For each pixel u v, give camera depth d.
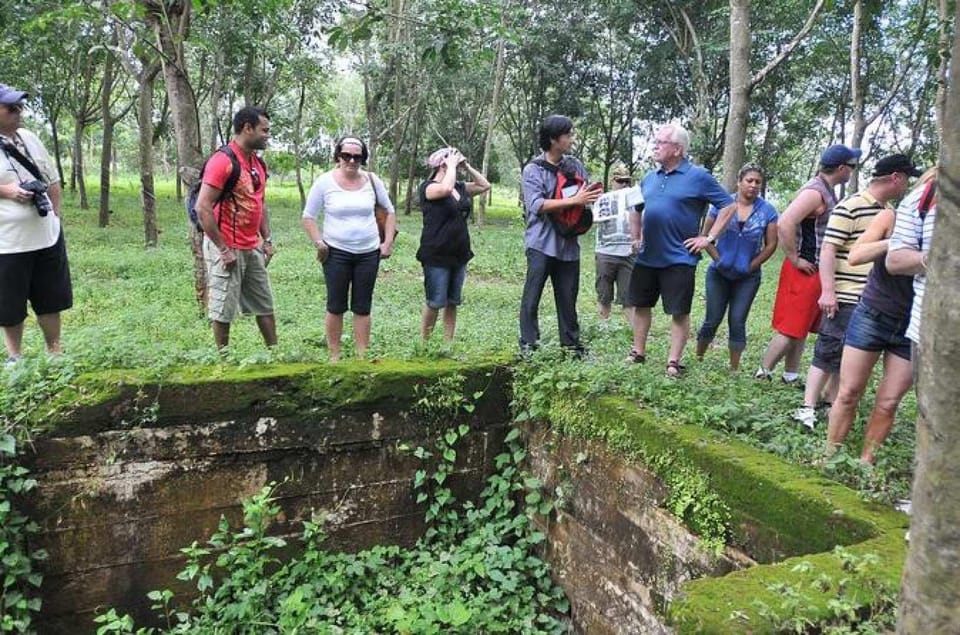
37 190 4.66
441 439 4.61
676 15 22.14
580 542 4.28
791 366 5.86
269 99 23.19
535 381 4.52
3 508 3.42
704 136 20.27
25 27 7.22
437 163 6.00
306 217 5.32
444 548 4.61
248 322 7.94
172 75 7.76
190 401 3.91
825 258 4.54
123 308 8.56
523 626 4.18
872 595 2.21
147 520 3.90
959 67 1.20
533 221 5.12
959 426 1.22
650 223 4.91
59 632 3.78
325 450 4.29
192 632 3.85
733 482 3.23
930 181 3.09
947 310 1.22
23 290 4.74
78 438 3.71
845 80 19.91
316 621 3.97
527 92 29.00
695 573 3.42
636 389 4.20
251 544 3.98
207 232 5.05
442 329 7.47
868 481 3.21
